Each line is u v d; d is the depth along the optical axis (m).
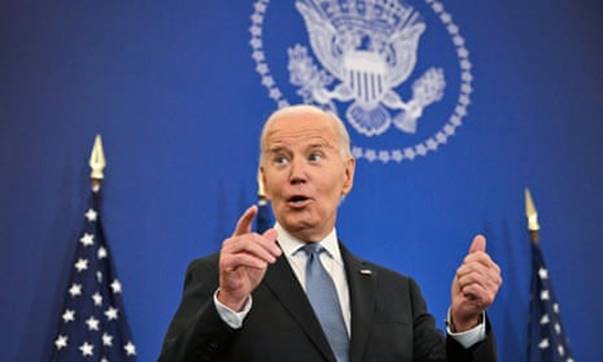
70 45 3.79
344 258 2.08
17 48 3.71
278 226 2.12
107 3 3.92
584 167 4.50
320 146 2.08
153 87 3.87
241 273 1.65
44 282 3.42
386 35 4.38
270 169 2.08
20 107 3.62
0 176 3.50
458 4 4.59
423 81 4.35
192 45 4.00
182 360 1.68
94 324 3.37
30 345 3.31
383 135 4.18
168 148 3.80
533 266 4.15
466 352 1.78
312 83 4.15
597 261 4.34
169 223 3.69
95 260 3.48
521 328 4.05
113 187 3.65
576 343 4.14
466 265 1.73
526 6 4.73
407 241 4.03
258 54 4.11
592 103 4.65
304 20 4.25
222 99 3.97
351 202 4.00
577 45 4.75
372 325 1.92
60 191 3.56
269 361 1.77
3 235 3.43
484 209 4.22
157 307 3.56
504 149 4.38
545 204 4.35
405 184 4.13
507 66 4.55
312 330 1.82
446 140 4.29
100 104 3.75
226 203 3.81
